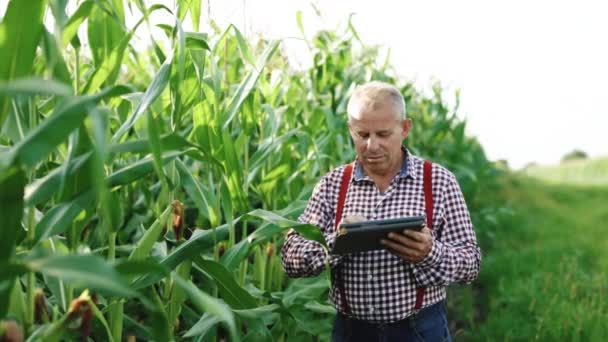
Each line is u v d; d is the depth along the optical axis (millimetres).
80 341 2139
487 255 7172
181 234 2326
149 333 2412
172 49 2150
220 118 2543
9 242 1448
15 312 1788
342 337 2510
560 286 5398
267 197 3363
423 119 8117
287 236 2598
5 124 1788
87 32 2246
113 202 1988
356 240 2145
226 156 2455
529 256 6816
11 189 1393
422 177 2404
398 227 2125
